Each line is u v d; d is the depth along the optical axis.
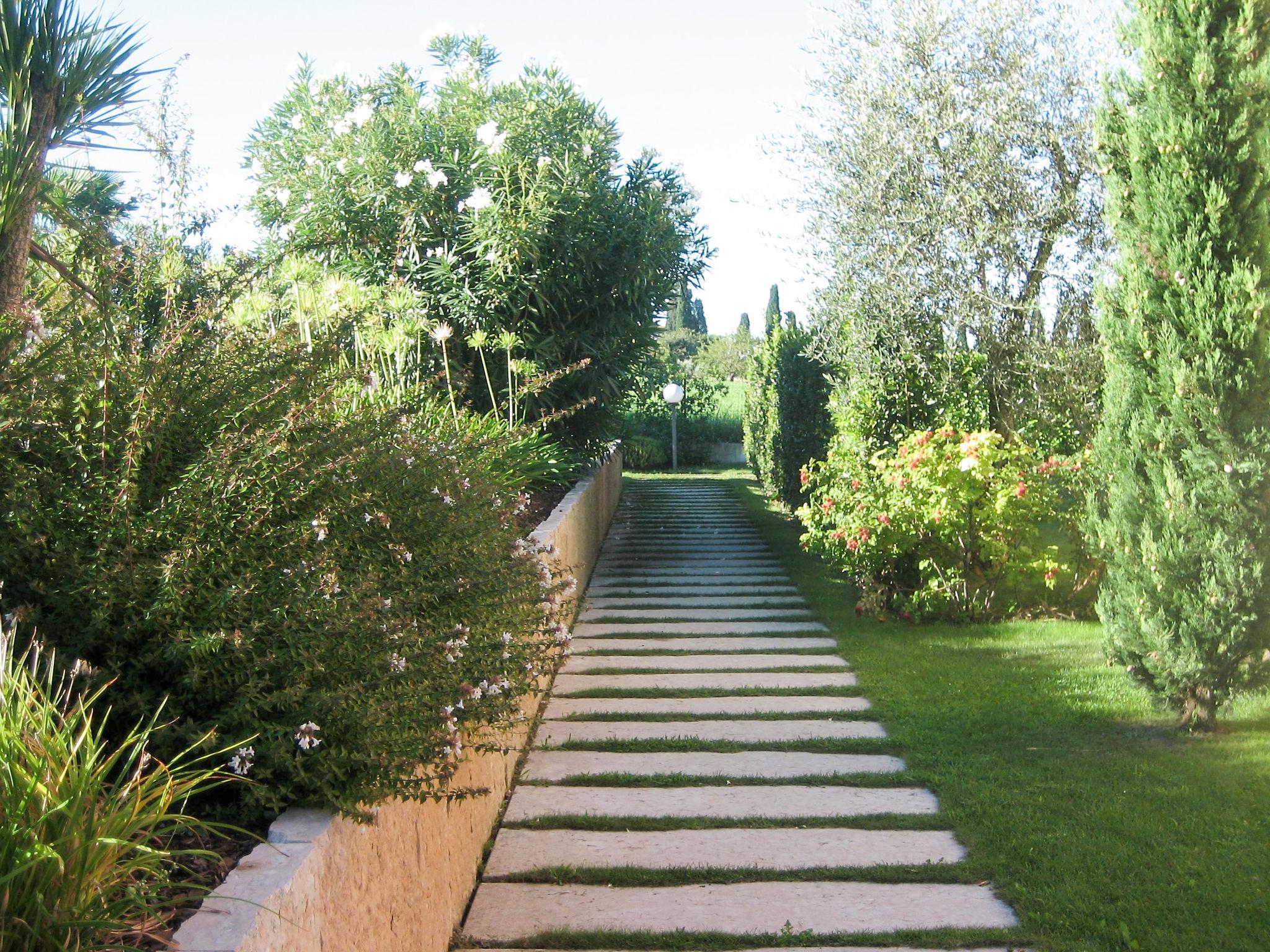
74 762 1.86
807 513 9.52
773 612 8.88
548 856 4.04
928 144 8.88
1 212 2.64
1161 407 5.09
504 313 9.62
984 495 7.95
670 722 5.76
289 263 6.17
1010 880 3.69
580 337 10.23
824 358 10.01
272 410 3.14
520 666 3.94
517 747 5.00
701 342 38.69
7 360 2.67
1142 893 3.54
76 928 1.67
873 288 9.03
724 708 5.99
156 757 2.43
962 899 3.61
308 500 3.01
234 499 2.78
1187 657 5.02
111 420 2.81
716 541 13.23
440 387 9.49
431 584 3.44
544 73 10.42
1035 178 8.94
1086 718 5.52
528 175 9.39
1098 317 5.35
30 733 1.89
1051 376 9.16
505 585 3.97
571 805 4.55
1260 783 4.48
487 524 4.20
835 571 10.84
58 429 2.77
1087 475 7.66
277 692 2.50
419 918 3.02
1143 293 5.06
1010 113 8.70
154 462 2.87
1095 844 3.95
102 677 2.49
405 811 2.90
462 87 10.13
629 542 13.26
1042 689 6.07
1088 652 6.92
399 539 3.51
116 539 2.62
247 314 5.14
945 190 8.89
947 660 6.87
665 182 10.78
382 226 9.32
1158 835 4.00
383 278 9.31
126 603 2.50
